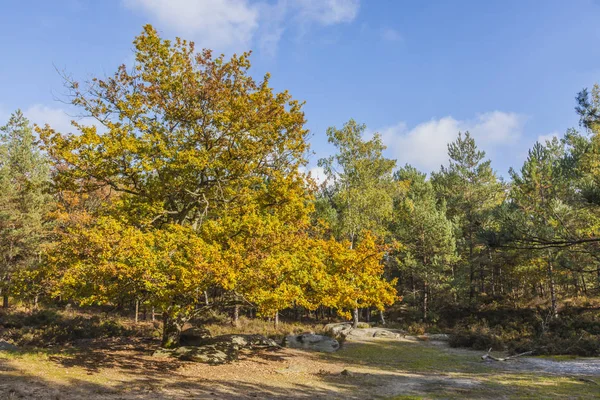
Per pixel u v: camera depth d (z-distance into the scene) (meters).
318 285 14.23
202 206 17.06
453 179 45.38
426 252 34.34
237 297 15.03
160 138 14.70
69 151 13.30
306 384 12.74
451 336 25.25
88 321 24.69
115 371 12.18
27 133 36.19
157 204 15.93
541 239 9.20
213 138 16.06
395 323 32.91
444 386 13.01
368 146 30.27
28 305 29.81
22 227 29.83
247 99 15.63
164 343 16.41
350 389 12.38
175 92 15.38
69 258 12.16
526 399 10.94
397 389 12.56
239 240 13.42
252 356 17.14
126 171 14.86
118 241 11.59
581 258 20.52
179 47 15.78
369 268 16.16
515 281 35.75
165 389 10.56
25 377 10.17
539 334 24.09
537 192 23.83
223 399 10.05
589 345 20.17
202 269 11.03
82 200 25.94
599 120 12.04
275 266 12.34
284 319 37.91
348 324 31.52
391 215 32.75
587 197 9.38
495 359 18.91
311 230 18.22
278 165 16.80
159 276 11.49
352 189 29.95
